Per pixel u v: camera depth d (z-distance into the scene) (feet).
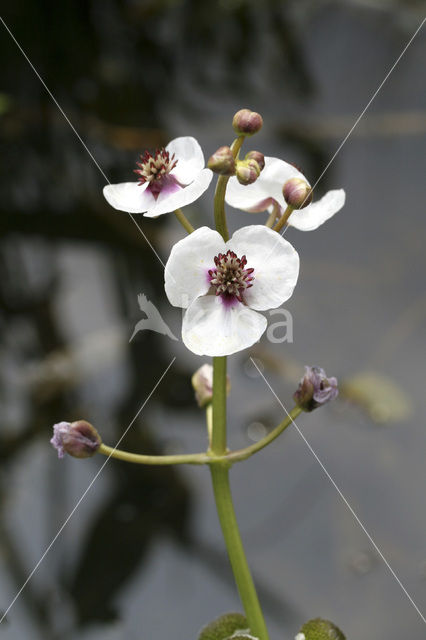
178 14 2.57
